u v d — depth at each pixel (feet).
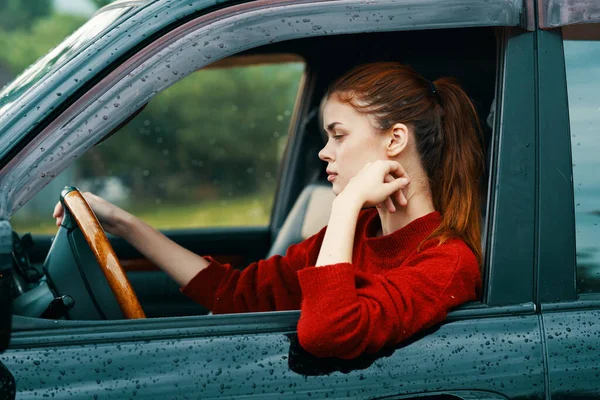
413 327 4.72
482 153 5.66
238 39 4.59
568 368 4.76
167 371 4.45
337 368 4.60
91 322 4.53
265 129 49.88
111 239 8.91
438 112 5.53
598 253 5.02
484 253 5.00
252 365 4.53
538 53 5.00
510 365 4.72
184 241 9.82
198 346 4.53
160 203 47.11
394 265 5.43
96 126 4.45
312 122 10.11
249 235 10.12
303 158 10.23
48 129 4.40
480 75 7.38
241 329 4.63
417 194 5.49
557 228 4.95
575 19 4.97
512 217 4.92
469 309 4.86
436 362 4.67
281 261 6.62
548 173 4.97
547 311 4.90
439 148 5.50
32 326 4.46
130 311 5.16
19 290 5.41
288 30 4.64
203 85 49.03
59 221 5.87
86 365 4.40
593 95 5.08
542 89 5.00
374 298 4.67
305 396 4.52
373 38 8.34
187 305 8.92
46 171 4.39
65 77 4.45
